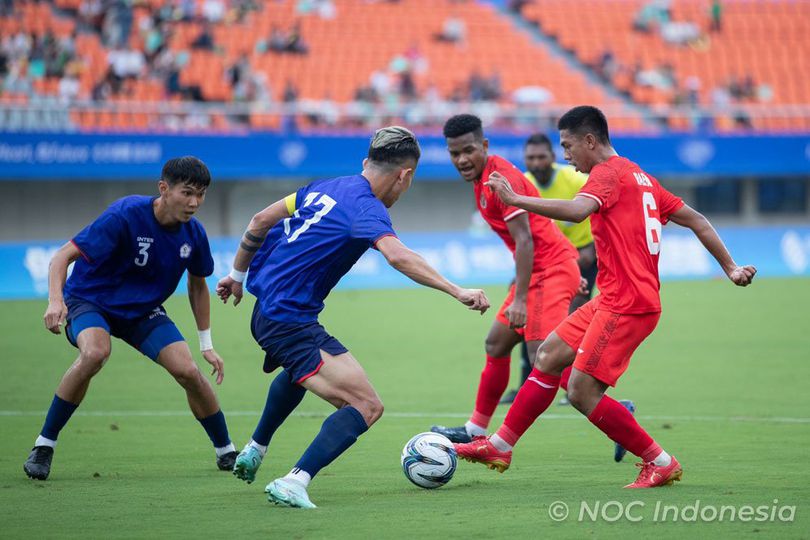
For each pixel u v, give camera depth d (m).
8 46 64.94
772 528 12.36
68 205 64.25
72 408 16.23
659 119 73.25
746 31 84.69
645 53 81.50
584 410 15.24
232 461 17.12
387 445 19.78
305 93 71.62
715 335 38.94
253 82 66.75
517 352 36.78
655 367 31.33
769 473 16.45
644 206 15.09
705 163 66.38
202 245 16.84
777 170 67.25
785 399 25.47
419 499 14.38
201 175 16.11
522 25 83.06
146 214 16.38
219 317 46.34
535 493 14.78
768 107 76.00
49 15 68.94
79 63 65.81
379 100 69.81
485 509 13.56
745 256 65.69
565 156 15.66
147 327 16.69
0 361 32.78
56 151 56.78
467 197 71.38
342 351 14.12
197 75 69.25
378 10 80.50
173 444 19.92
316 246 14.05
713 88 79.44
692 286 58.88
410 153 14.50
